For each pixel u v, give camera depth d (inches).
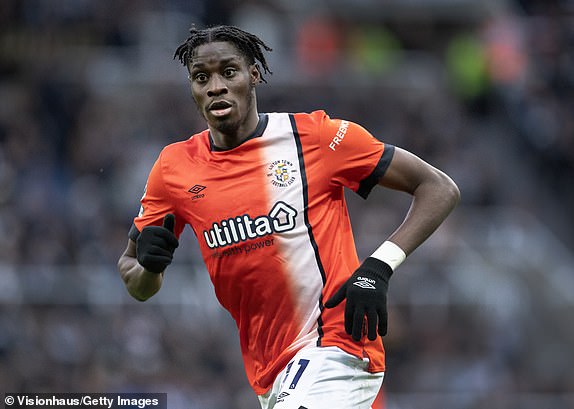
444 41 2913.4
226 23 2637.8
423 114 2522.1
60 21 2603.3
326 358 695.7
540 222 2431.1
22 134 2241.6
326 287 700.7
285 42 2716.5
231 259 706.8
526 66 2723.9
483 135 2539.4
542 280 2155.5
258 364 727.7
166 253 701.9
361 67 2731.3
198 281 1744.6
